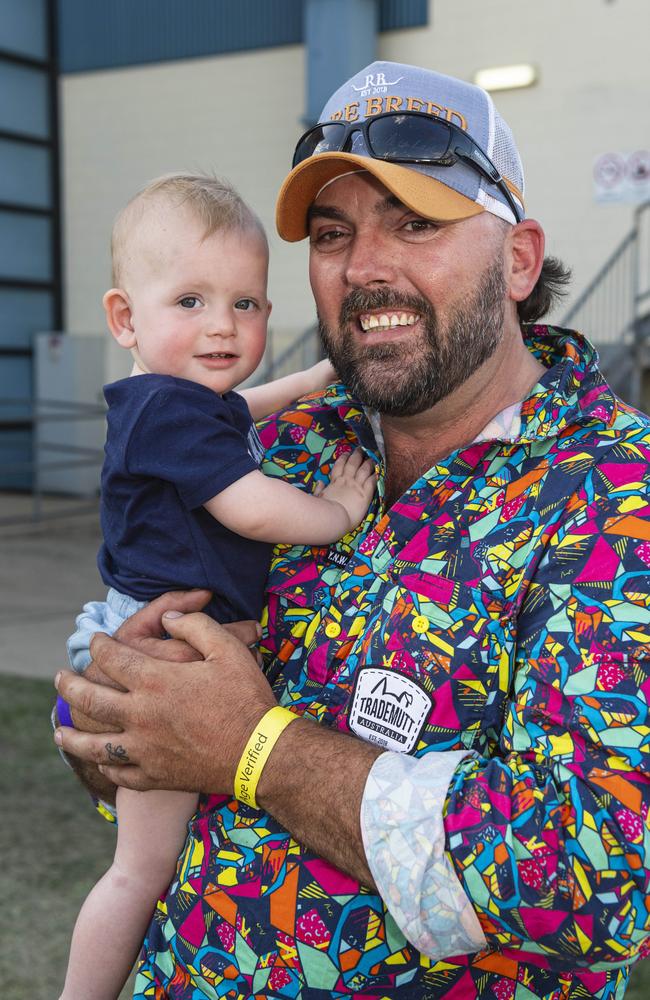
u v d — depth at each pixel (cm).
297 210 158
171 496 156
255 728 136
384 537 150
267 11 1196
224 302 162
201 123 1256
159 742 141
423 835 121
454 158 146
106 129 1326
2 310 1311
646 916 114
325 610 153
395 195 145
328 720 146
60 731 152
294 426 181
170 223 161
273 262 1149
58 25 1335
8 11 1279
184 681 141
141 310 164
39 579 832
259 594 161
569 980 136
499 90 1080
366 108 151
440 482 147
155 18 1270
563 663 125
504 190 151
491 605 136
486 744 135
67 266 1375
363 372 152
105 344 1280
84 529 1080
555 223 1066
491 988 133
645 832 114
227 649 144
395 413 154
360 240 150
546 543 136
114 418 159
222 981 142
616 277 1025
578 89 1042
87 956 162
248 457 155
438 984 134
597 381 151
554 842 115
